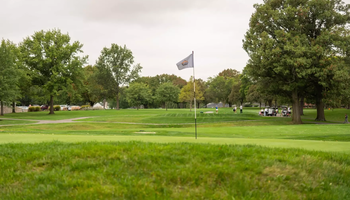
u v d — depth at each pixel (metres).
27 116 50.19
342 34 35.50
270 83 39.50
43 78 55.75
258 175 6.11
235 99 97.38
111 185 5.50
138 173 6.07
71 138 11.37
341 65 34.31
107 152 7.34
